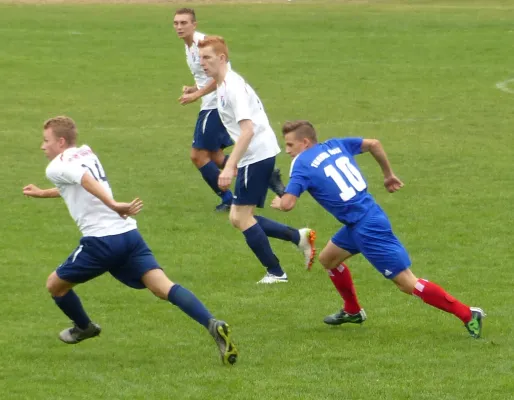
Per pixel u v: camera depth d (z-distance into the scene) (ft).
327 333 88.58
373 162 171.12
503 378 75.72
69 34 335.47
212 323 78.18
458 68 281.33
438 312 94.38
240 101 92.84
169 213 137.90
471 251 116.57
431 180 156.56
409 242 120.78
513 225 128.57
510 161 170.30
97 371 78.89
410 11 396.37
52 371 78.89
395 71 277.23
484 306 95.35
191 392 73.61
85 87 253.85
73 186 78.64
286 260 115.03
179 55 303.68
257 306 97.30
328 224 132.36
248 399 72.13
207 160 139.03
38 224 130.41
